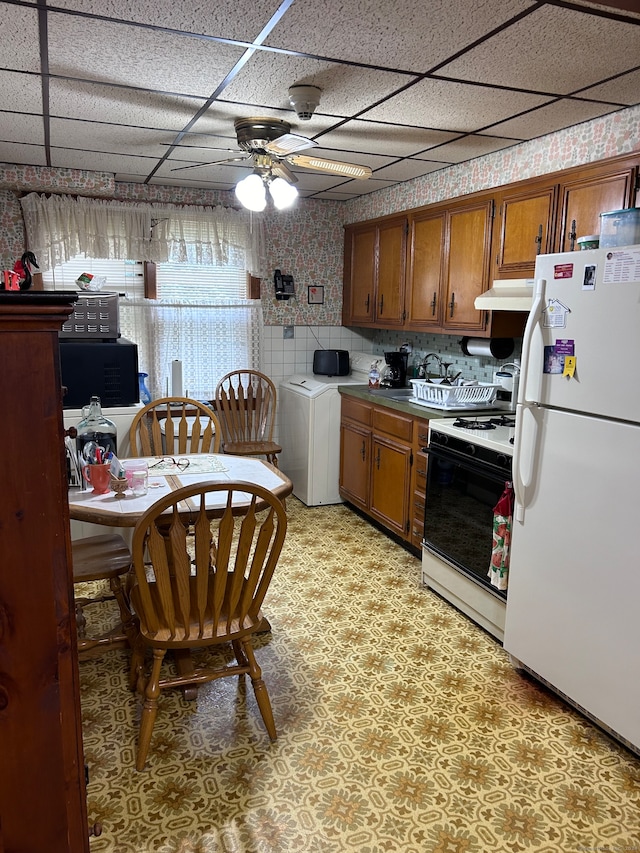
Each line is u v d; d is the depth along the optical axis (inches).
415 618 117.3
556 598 89.4
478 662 103.2
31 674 40.3
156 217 169.2
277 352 195.5
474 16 67.0
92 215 161.0
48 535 39.0
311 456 177.8
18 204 154.6
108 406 139.1
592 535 82.4
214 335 184.5
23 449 37.5
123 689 94.5
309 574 135.4
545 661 92.3
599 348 80.0
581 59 79.0
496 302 114.2
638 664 77.0
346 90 91.6
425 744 83.3
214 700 92.2
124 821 69.6
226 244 177.5
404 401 147.9
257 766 78.5
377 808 72.2
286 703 91.3
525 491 93.5
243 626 79.4
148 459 113.9
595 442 81.0
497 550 102.5
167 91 92.5
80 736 43.0
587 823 70.8
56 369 37.4
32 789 41.8
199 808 71.6
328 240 195.0
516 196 122.8
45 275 163.5
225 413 177.3
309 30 71.1
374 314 180.5
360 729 85.9
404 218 162.1
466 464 113.2
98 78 86.9
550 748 83.1
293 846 66.7
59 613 40.3
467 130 112.7
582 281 81.8
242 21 68.7
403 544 154.1
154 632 76.7
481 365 158.4
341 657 103.7
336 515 174.4
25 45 75.3
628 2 64.5
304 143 95.1
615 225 82.0
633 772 79.0
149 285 175.8
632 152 97.7
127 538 130.2
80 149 130.3
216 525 165.9
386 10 65.6
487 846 67.4
